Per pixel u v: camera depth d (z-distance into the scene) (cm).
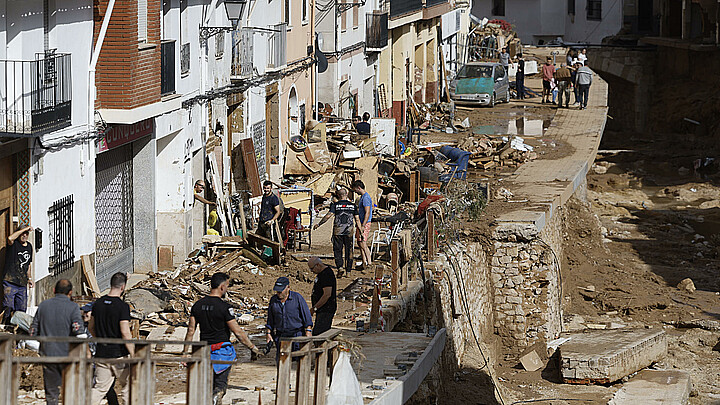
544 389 2791
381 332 2102
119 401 1514
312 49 3994
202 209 2834
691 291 3662
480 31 7512
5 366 863
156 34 2469
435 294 2547
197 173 2831
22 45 1978
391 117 5394
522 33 9075
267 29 3212
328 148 3753
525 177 4006
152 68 2438
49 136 2050
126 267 2567
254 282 2508
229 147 3167
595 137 4947
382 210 3309
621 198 5262
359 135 3956
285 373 1333
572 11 8919
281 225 2839
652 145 6644
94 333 1387
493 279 3158
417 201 3544
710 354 3155
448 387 2547
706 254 4175
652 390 2731
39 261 2025
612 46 7988
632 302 3538
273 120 3519
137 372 1030
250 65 3167
